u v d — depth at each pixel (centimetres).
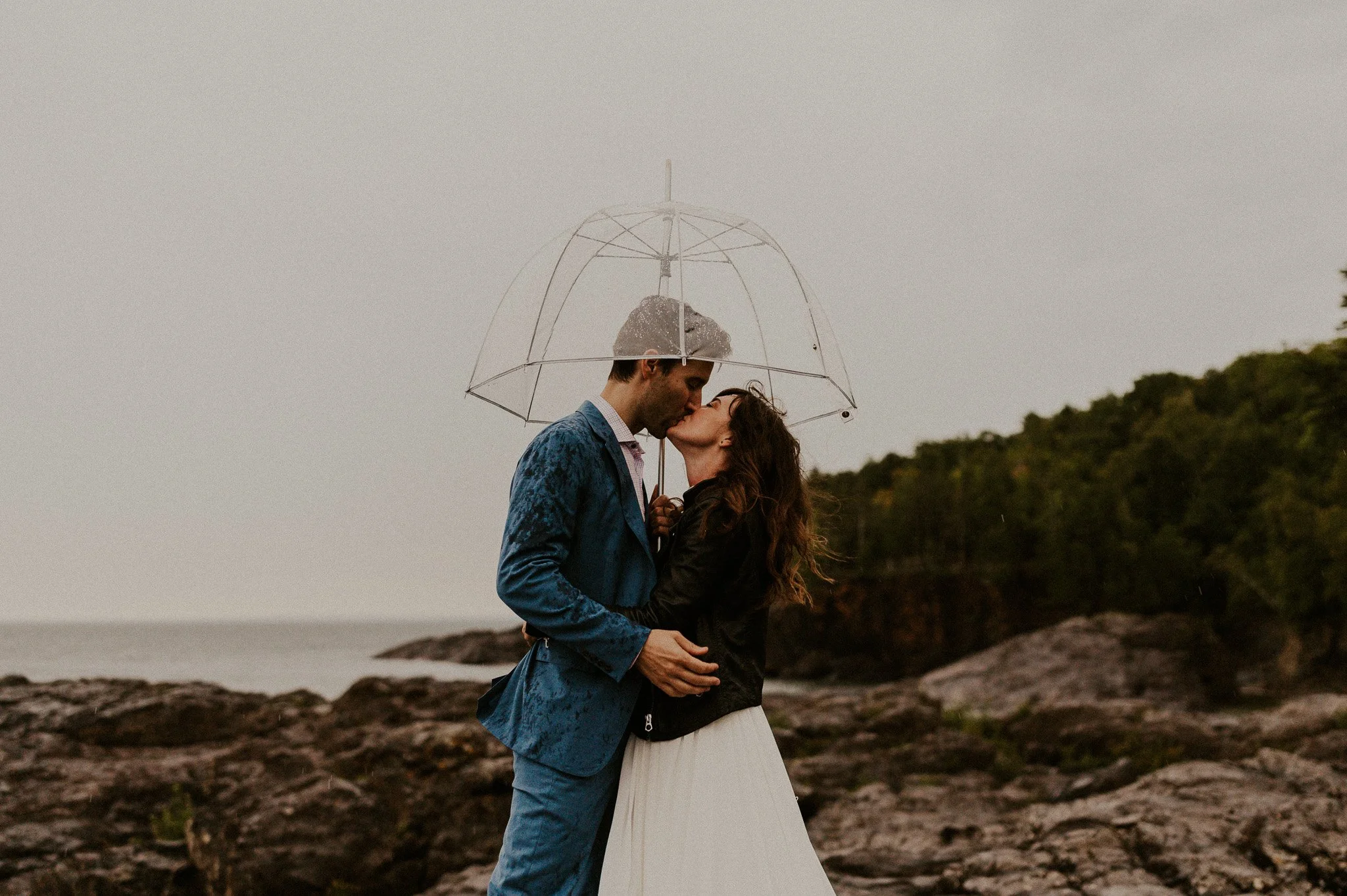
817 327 292
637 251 282
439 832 834
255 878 732
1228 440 6406
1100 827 679
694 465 273
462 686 1698
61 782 1096
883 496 8931
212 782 1005
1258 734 1376
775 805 261
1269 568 4953
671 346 258
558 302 276
